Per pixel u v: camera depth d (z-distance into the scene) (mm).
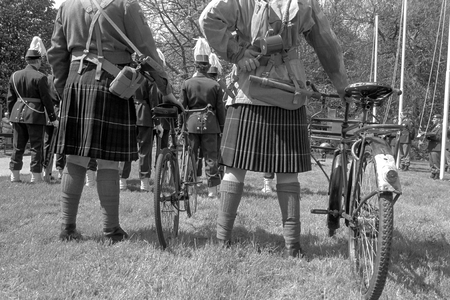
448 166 15250
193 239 3754
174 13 22781
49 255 3133
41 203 5188
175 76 22547
